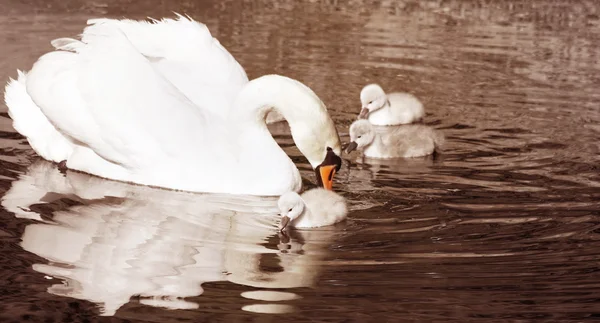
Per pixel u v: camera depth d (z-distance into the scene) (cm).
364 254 1119
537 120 1736
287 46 2223
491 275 1055
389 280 1038
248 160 1353
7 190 1306
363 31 2417
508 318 955
